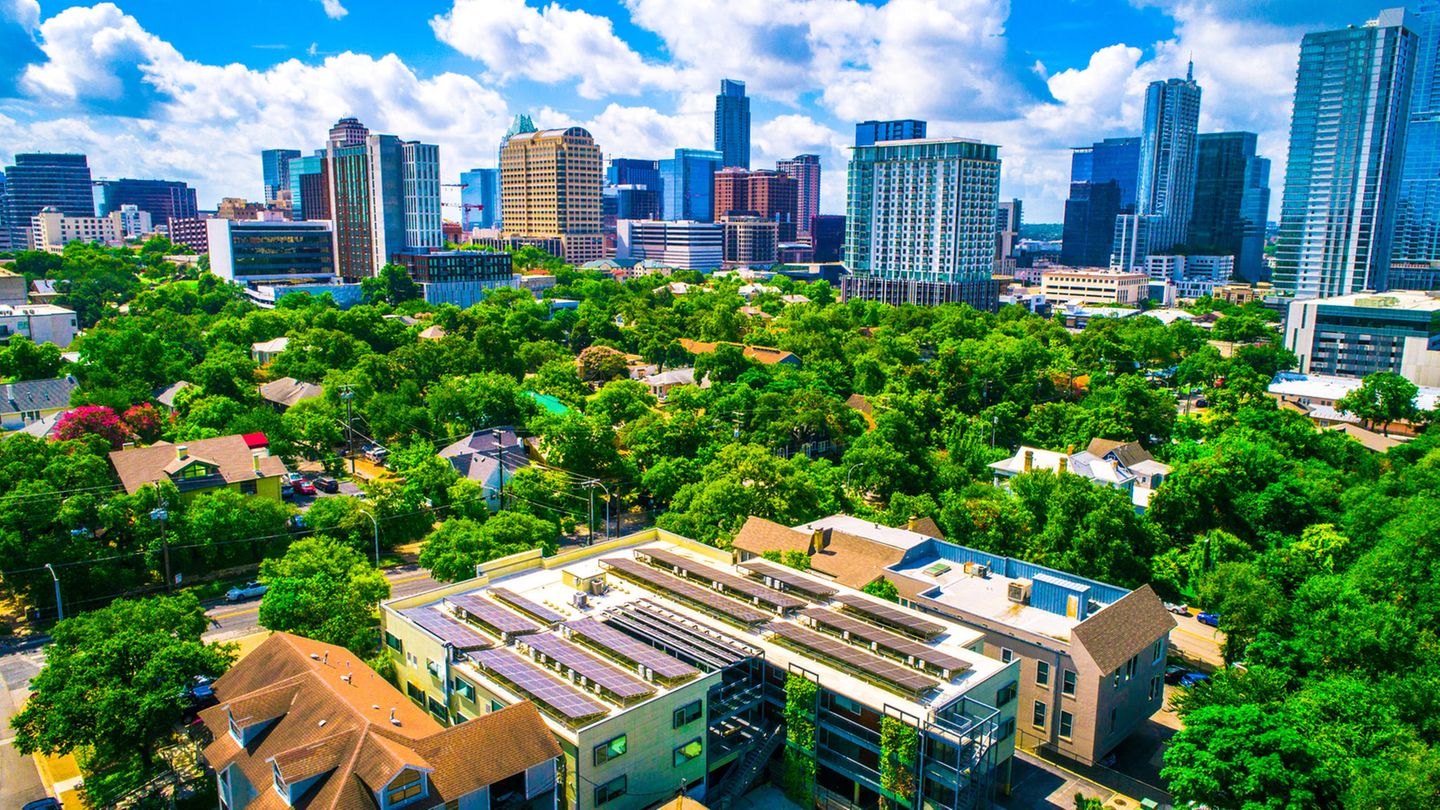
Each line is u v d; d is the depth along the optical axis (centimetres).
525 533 9912
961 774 5856
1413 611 8438
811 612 7338
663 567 8419
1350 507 11288
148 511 9888
